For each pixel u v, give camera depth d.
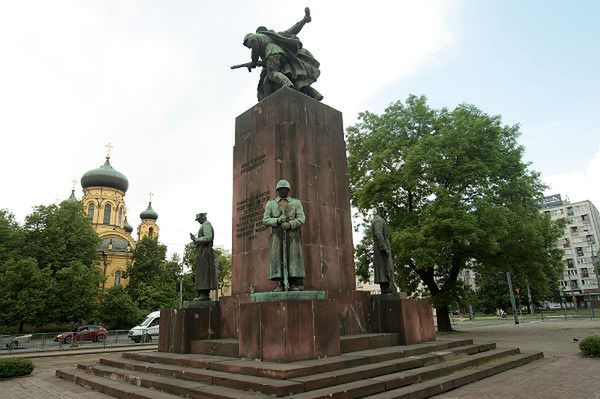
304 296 7.93
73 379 10.26
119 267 60.50
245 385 6.50
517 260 23.38
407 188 23.98
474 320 47.94
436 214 21.30
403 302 10.14
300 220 8.34
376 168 24.06
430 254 20.95
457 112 24.11
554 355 12.41
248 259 10.62
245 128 11.84
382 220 11.27
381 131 25.28
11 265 38.41
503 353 10.82
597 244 86.00
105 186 64.69
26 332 41.91
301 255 8.28
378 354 8.12
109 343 28.81
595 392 7.09
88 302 41.78
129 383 8.61
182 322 10.18
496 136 23.20
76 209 46.34
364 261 26.38
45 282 39.16
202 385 7.14
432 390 7.06
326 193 11.05
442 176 22.94
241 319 8.21
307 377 6.54
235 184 11.67
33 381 10.92
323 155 11.36
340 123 12.21
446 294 24.55
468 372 8.46
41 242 43.41
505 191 23.25
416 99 26.05
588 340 11.89
